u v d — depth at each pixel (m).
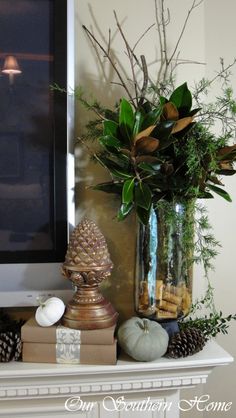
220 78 1.28
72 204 1.05
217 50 1.29
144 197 0.90
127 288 1.16
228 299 1.32
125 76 1.14
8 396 0.93
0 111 1.03
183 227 0.98
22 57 1.03
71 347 0.92
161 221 0.98
